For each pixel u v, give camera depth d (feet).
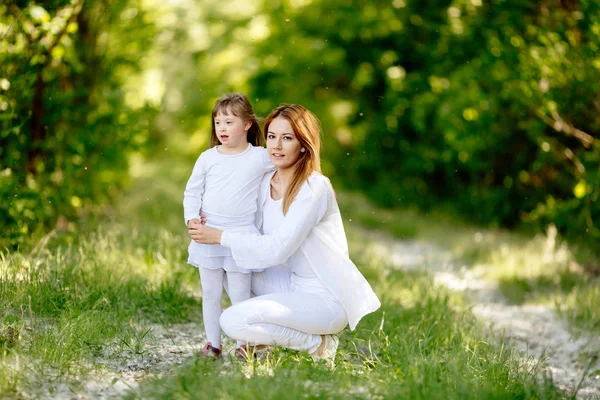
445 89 44.21
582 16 29.68
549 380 15.17
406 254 36.50
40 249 21.30
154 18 31.32
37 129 25.63
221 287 15.62
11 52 22.61
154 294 19.86
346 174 56.95
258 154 15.33
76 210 27.84
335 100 57.41
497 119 40.40
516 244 36.40
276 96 57.72
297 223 14.51
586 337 22.57
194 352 15.72
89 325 16.21
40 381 13.57
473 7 39.01
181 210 38.63
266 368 14.42
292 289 15.51
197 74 62.13
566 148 35.09
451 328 20.15
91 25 28.40
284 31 57.11
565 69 30.48
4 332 15.39
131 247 23.90
